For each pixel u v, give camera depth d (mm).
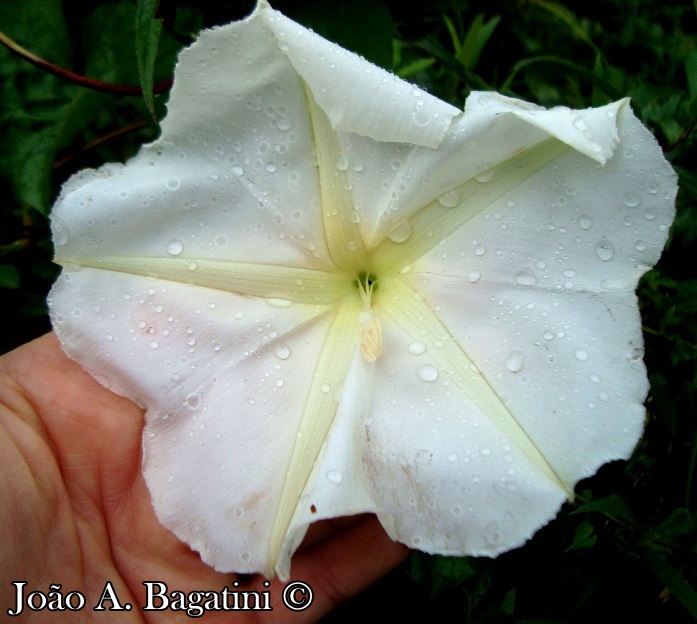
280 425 137
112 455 160
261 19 115
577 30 209
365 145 129
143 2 122
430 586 158
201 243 135
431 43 167
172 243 135
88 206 128
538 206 128
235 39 117
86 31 170
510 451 126
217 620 163
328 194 134
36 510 144
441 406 132
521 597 167
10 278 158
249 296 141
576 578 163
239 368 139
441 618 166
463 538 126
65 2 171
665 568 143
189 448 138
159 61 167
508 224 131
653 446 158
